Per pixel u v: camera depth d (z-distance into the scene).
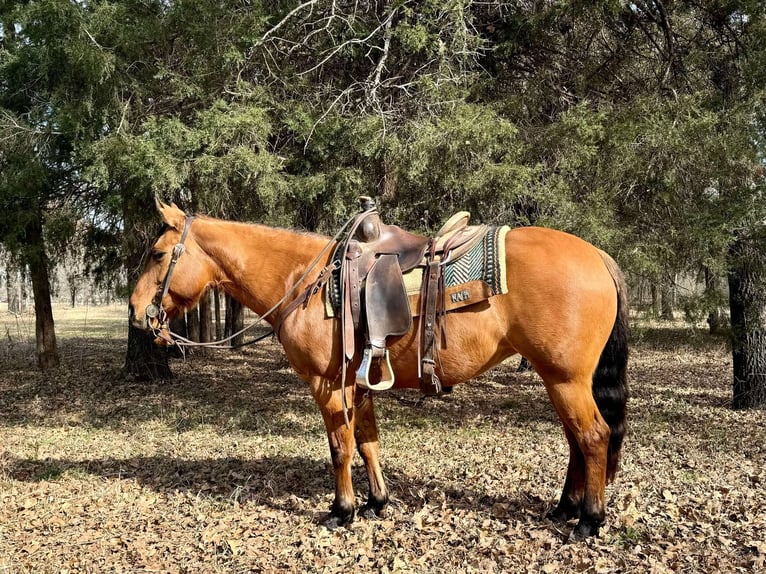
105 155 5.93
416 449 5.76
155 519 4.03
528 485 4.51
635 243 5.66
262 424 7.22
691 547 3.27
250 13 6.34
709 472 4.74
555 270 3.26
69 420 7.79
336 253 3.62
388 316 3.38
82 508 4.25
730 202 5.57
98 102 6.36
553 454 5.51
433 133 5.58
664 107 5.96
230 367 12.85
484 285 3.31
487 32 7.12
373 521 3.82
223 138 5.73
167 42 6.54
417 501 4.20
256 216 6.33
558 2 6.34
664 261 5.79
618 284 3.49
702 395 8.64
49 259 9.62
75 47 5.89
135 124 6.50
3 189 6.88
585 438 3.32
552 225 5.46
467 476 4.78
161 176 5.44
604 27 6.91
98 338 19.16
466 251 3.42
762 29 6.18
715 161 5.61
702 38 7.14
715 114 5.66
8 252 9.31
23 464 5.48
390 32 6.14
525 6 6.91
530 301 3.26
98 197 8.12
